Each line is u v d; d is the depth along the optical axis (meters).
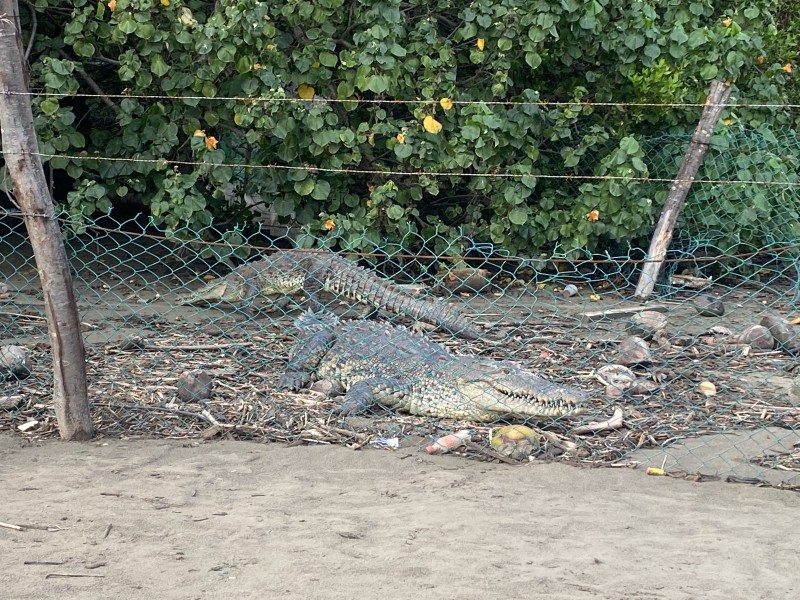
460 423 7.32
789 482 6.09
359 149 12.02
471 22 11.95
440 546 4.85
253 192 12.29
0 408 7.19
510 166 12.27
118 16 11.27
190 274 12.41
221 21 11.25
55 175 13.81
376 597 4.22
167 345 9.10
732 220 12.55
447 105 11.02
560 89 13.56
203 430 6.94
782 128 13.94
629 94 13.45
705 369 8.73
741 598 4.32
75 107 13.78
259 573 4.46
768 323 9.59
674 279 12.22
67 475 5.90
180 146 12.26
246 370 8.42
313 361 8.30
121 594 4.21
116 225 14.26
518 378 7.14
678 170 12.88
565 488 5.91
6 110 6.32
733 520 5.37
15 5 6.30
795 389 7.78
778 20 16.89
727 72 11.80
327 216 11.92
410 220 13.01
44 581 4.31
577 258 12.36
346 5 12.38
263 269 10.95
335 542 4.88
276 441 6.78
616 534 5.11
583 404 7.02
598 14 12.09
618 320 10.41
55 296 6.54
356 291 10.55
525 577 4.47
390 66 11.34
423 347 7.99
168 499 5.52
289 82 11.73
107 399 7.41
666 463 6.43
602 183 12.13
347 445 6.71
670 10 12.64
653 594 4.33
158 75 11.38
